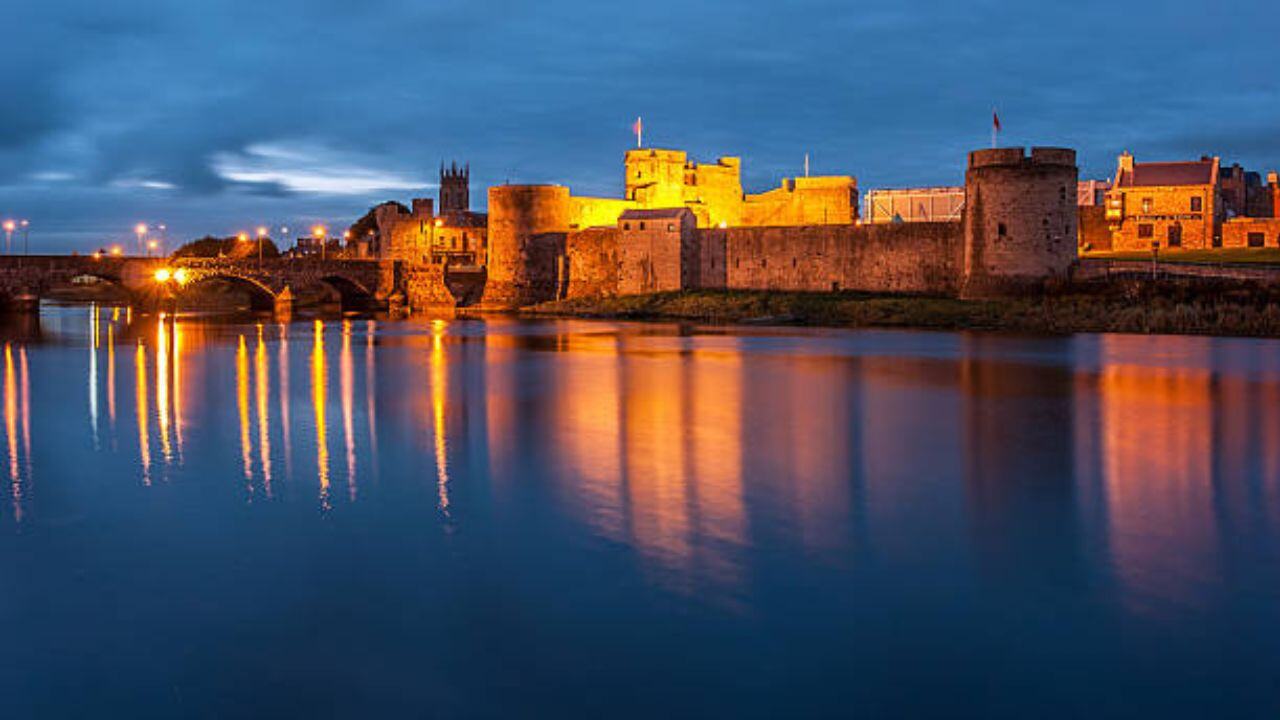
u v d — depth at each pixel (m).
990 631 15.27
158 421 34.34
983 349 58.09
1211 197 90.31
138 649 14.94
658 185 120.25
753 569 17.91
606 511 21.72
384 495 23.25
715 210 124.81
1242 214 103.69
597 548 19.12
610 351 60.56
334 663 14.48
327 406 37.75
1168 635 15.13
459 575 17.77
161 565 18.34
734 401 38.25
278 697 13.59
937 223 87.56
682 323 87.44
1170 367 47.94
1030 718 12.91
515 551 18.98
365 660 14.55
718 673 14.09
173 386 44.22
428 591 17.02
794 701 13.36
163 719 13.11
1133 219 93.25
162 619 15.95
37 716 13.20
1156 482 24.38
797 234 95.00
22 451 28.92
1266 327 63.38
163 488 24.14
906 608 16.17
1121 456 27.47
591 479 24.75
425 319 98.88
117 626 15.70
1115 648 14.72
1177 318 66.69
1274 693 13.43
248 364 54.34
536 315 103.25
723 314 90.88
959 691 13.55
